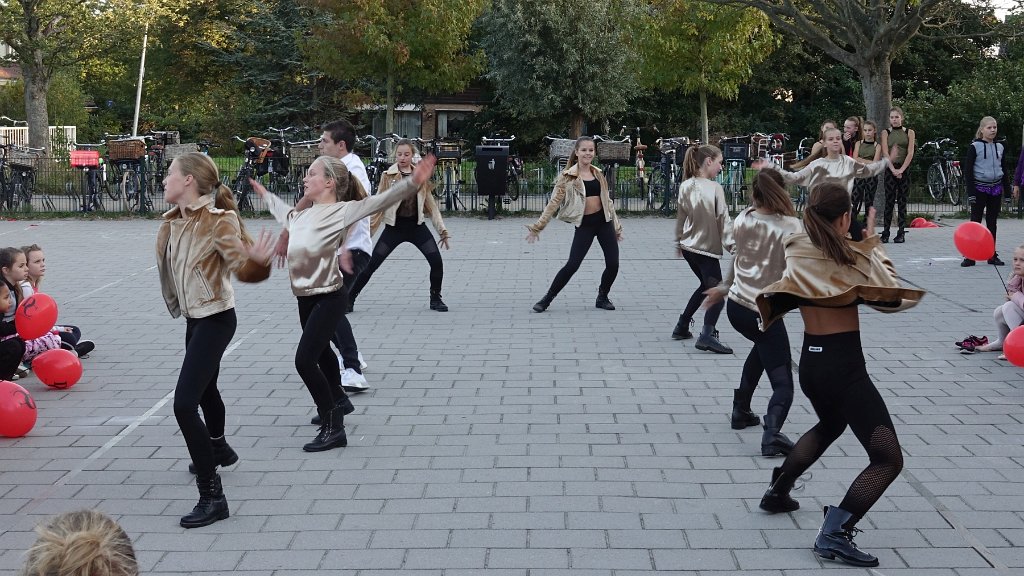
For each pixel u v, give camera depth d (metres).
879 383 7.47
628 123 40.91
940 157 20.48
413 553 4.59
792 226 5.92
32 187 19.86
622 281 12.16
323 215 5.93
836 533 4.44
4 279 7.41
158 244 5.16
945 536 4.75
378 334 9.25
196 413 4.96
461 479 5.54
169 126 45.31
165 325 9.73
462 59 30.09
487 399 7.10
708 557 4.53
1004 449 5.97
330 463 5.82
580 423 6.53
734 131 41.47
